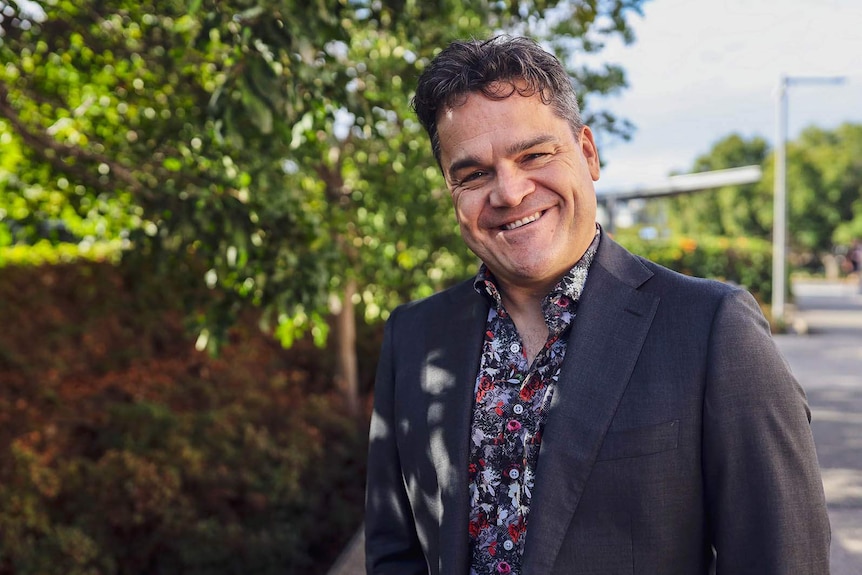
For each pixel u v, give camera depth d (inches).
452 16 130.9
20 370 223.0
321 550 179.2
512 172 47.6
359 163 195.9
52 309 271.9
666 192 567.8
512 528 48.3
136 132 147.9
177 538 159.0
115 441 181.2
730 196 1728.6
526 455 48.2
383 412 59.9
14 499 148.2
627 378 46.0
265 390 246.8
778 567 41.6
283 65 98.0
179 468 174.7
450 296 57.7
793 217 1694.1
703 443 44.4
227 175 122.0
